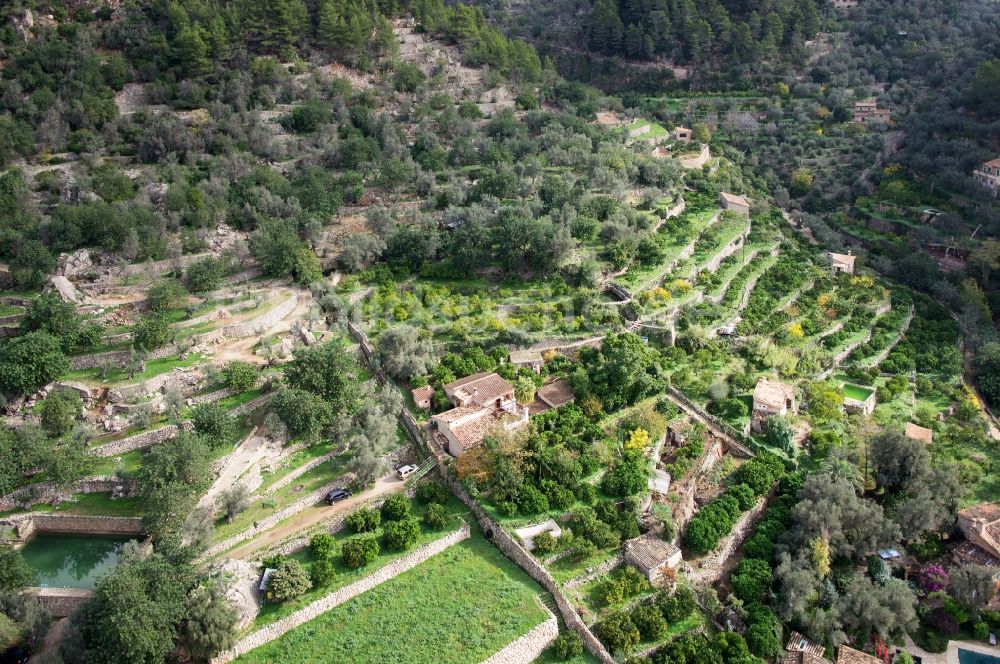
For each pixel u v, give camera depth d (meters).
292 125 199.25
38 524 106.62
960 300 178.75
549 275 153.25
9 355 117.88
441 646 88.81
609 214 170.12
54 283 137.25
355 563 97.19
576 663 90.31
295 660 87.12
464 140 199.00
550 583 96.75
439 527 103.88
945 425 139.62
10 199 151.00
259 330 135.88
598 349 134.25
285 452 113.81
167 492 98.25
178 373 122.94
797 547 106.94
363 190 176.88
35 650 90.44
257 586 93.56
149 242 145.62
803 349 149.00
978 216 196.25
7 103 182.12
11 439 108.44
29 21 199.62
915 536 112.12
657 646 93.31
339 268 153.25
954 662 100.94
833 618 99.62
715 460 121.25
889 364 153.50
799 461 123.62
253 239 151.88
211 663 86.56
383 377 128.75
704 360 140.25
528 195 178.25
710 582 103.31
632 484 108.62
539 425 118.38
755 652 95.12
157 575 88.12
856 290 174.00
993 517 115.12
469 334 136.25
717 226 181.75
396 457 115.75
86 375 123.50
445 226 165.62
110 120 187.38
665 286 154.12
